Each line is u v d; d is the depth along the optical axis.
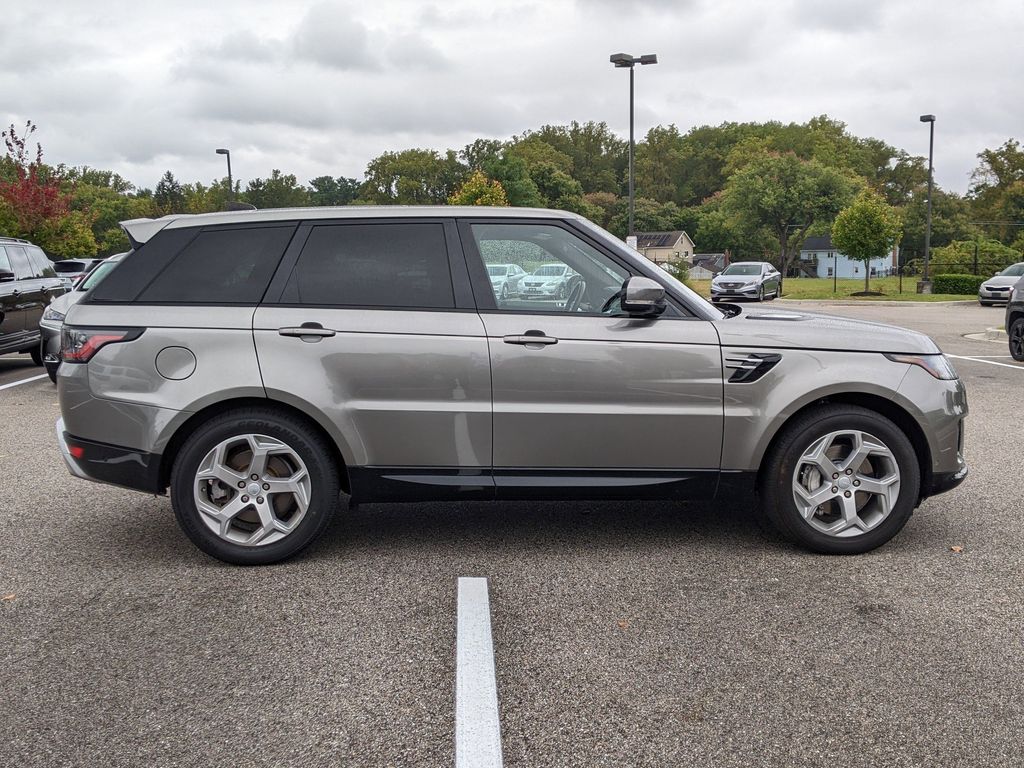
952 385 4.50
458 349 4.23
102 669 3.21
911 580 4.13
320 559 4.44
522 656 3.31
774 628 3.57
